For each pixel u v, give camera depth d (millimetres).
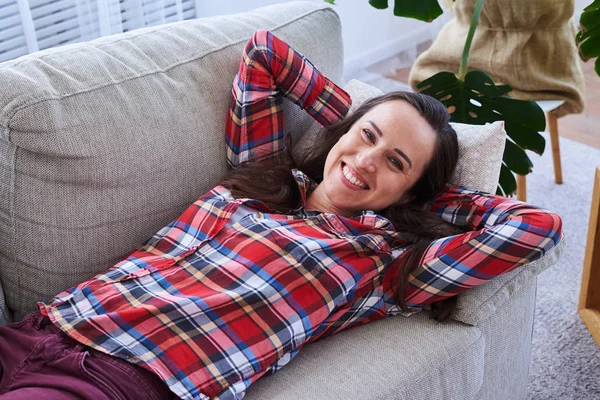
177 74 1404
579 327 1860
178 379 1104
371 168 1323
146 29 1470
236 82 1450
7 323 1300
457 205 1369
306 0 1751
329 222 1312
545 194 2342
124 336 1130
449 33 2121
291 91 1464
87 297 1209
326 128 1502
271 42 1433
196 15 2369
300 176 1412
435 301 1271
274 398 1124
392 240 1329
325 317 1210
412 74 2188
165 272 1255
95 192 1270
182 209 1394
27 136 1199
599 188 1682
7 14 1931
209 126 1418
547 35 1973
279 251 1229
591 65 3199
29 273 1271
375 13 3016
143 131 1312
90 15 2016
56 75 1265
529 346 1513
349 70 3043
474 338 1250
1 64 1271
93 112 1263
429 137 1337
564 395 1667
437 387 1201
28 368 1117
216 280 1225
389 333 1251
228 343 1146
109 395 1071
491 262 1206
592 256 1771
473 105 1708
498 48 2002
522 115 1657
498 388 1431
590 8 1680
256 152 1456
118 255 1324
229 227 1304
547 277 2031
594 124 2768
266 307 1178
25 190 1239
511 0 1917
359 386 1136
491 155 1400
